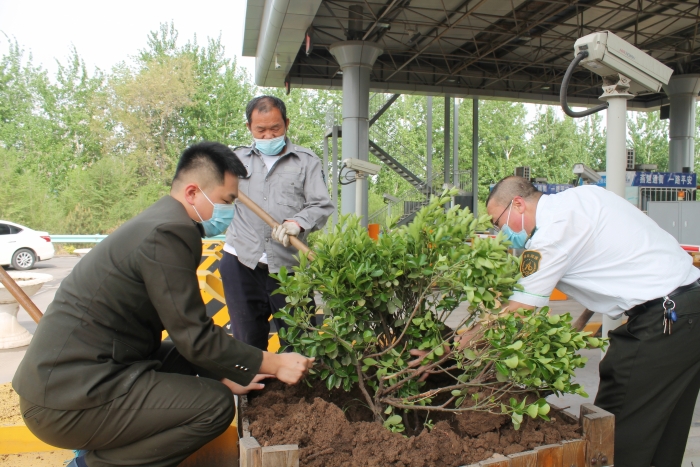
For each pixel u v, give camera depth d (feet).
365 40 45.55
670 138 65.51
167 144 114.11
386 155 70.08
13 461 8.95
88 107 116.67
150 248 6.51
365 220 31.68
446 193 7.52
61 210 91.86
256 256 10.30
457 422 7.38
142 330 6.98
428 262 7.16
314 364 7.66
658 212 43.06
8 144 112.47
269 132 10.45
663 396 7.97
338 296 6.97
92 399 6.38
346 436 6.31
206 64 122.83
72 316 6.52
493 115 156.97
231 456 8.33
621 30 51.42
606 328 9.58
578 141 167.22
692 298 7.72
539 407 6.21
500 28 49.55
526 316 6.67
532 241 7.76
